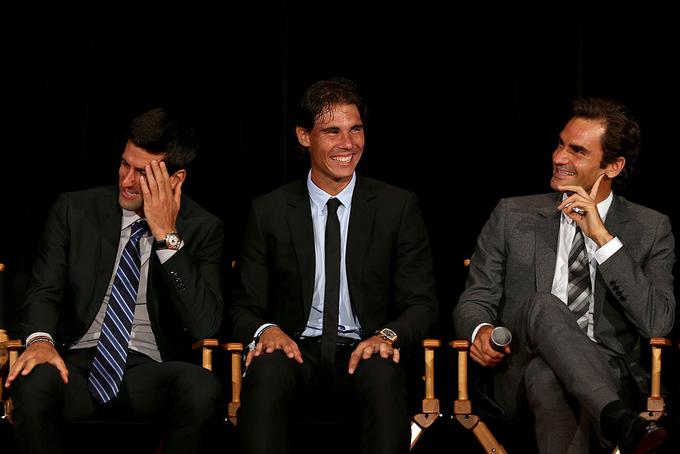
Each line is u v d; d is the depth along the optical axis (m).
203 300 11.35
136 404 11.06
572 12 15.86
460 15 15.98
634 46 15.76
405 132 15.95
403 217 12.01
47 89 15.91
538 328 10.82
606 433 10.17
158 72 16.02
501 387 11.61
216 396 10.77
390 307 12.06
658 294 11.56
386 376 10.57
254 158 15.97
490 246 12.38
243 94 16.02
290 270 11.87
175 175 11.70
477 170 15.89
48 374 10.60
